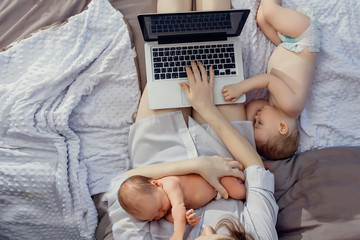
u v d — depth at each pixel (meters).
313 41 1.25
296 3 1.37
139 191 1.07
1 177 1.15
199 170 1.11
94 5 1.37
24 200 1.19
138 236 1.07
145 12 1.41
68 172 1.21
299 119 1.35
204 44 1.25
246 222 1.01
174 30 1.20
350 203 1.08
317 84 1.35
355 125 1.35
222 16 1.13
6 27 1.39
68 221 1.18
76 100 1.26
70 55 1.30
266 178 1.10
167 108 1.23
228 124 1.18
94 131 1.30
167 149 1.23
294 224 1.12
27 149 1.20
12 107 1.19
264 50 1.39
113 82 1.33
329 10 1.36
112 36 1.36
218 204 1.12
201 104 1.19
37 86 1.22
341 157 1.21
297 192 1.19
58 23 1.37
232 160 1.19
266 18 1.32
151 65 1.23
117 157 1.30
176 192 1.08
